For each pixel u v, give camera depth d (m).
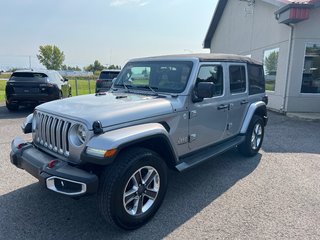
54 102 3.88
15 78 10.87
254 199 3.98
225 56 4.88
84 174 2.83
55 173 2.86
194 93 3.99
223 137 4.91
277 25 11.95
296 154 6.12
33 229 3.19
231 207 3.74
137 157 3.10
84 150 2.91
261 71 6.19
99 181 2.98
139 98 3.90
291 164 5.47
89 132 2.94
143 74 4.52
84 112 3.20
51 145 3.42
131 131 3.06
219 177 4.78
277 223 3.37
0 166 5.07
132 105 3.45
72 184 2.85
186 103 3.90
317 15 10.59
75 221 3.37
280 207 3.76
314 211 3.67
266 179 4.71
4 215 3.47
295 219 3.46
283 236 3.11
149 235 3.11
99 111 3.20
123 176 2.96
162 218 3.46
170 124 3.70
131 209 3.21
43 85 10.84
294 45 10.80
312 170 5.16
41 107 3.76
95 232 3.16
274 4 11.21
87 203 3.79
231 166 5.33
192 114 4.01
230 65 4.93
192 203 3.84
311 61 11.00
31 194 4.02
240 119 5.36
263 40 13.34
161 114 3.54
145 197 3.38
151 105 3.53
